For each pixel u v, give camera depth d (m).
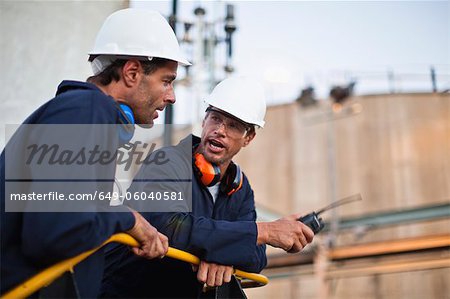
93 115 2.52
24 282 2.42
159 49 2.95
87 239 2.39
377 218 20.72
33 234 2.32
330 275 22.86
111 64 2.92
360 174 33.81
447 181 32.88
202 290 3.38
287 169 34.38
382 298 29.19
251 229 3.32
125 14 3.01
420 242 20.81
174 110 8.98
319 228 3.68
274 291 30.27
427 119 33.81
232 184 3.68
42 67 5.15
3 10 5.08
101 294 3.38
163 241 2.89
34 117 2.59
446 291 28.69
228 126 3.73
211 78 12.80
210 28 12.99
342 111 32.81
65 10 5.29
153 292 3.42
